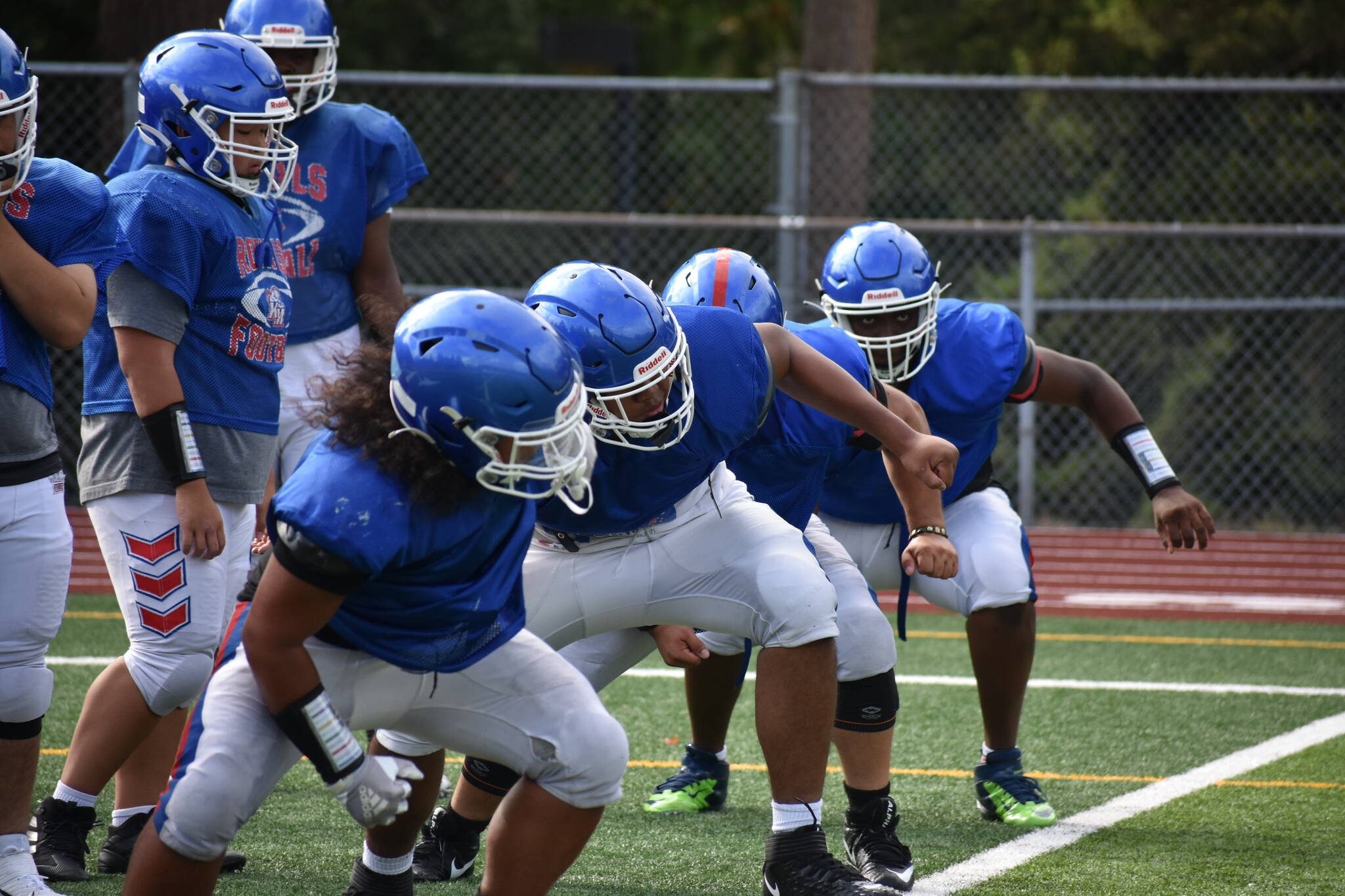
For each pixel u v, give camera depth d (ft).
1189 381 124.98
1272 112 129.59
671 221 88.74
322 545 23.93
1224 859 36.83
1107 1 159.53
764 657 32.19
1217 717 54.75
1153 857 37.11
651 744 50.21
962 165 147.54
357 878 30.91
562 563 33.45
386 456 24.47
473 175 144.25
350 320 47.19
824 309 41.37
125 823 34.83
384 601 25.82
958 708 56.18
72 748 34.06
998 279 136.05
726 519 33.17
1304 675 63.21
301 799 42.14
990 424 42.39
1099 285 129.90
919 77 89.10
